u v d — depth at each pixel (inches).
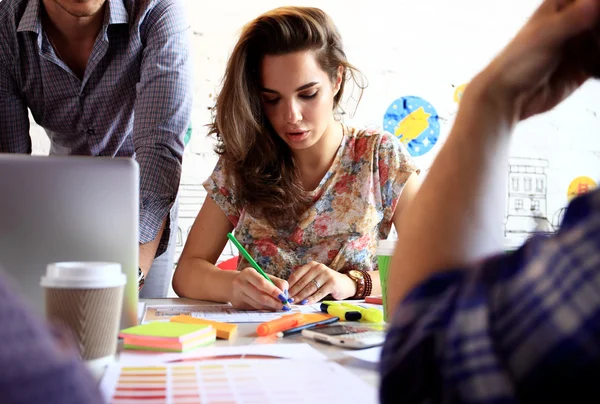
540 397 10.7
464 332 12.0
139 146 58.0
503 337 11.4
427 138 122.7
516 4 127.2
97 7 56.6
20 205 30.1
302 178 60.8
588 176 130.6
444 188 16.9
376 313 37.4
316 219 59.3
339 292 49.1
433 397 12.7
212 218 60.4
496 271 12.6
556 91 18.5
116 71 63.1
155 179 55.8
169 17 61.3
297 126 54.9
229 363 25.6
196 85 112.0
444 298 13.4
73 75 62.8
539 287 11.2
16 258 30.1
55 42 62.2
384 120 120.2
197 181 112.1
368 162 60.2
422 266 16.2
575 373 10.2
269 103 56.3
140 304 41.6
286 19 54.4
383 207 60.2
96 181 30.9
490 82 17.7
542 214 128.0
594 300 10.2
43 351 8.7
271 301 42.4
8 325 8.5
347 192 59.9
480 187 16.9
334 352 28.9
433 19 122.9
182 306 45.2
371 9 119.6
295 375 23.6
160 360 26.6
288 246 59.4
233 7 113.7
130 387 21.9
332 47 56.6
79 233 30.7
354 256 58.5
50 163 30.3
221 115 58.8
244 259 59.8
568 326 10.4
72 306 24.5
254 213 59.1
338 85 59.8
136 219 31.4
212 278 49.1
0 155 30.0
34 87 64.2
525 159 127.5
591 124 130.6
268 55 54.1
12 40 61.7
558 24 17.3
